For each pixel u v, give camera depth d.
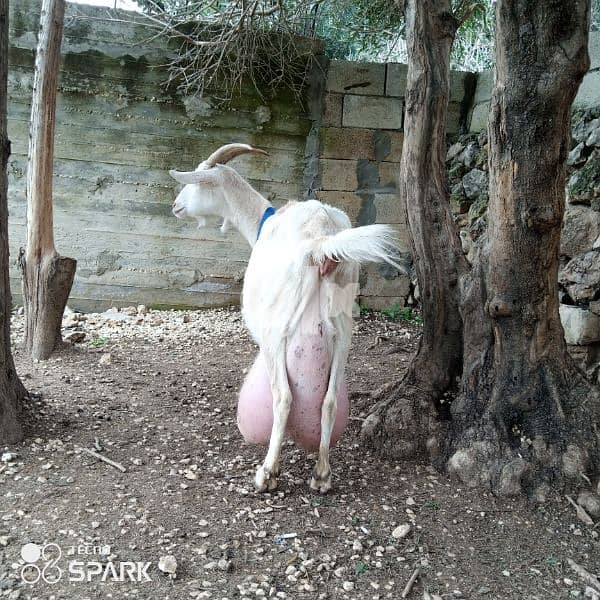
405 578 1.66
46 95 3.08
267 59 4.20
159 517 1.85
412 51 2.42
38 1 3.95
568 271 3.17
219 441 2.39
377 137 4.36
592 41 3.42
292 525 1.86
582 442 2.12
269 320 1.94
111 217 4.21
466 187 4.24
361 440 2.38
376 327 4.12
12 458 2.12
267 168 4.33
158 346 3.55
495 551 1.80
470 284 2.31
